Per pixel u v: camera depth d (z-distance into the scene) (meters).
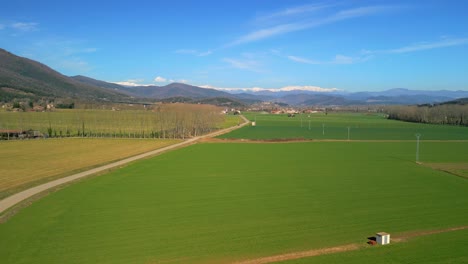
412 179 64.81
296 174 68.44
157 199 50.34
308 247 33.94
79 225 39.56
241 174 67.94
